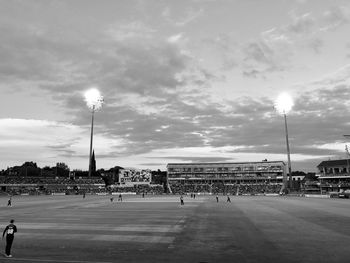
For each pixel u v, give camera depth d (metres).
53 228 32.09
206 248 22.41
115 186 154.62
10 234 19.98
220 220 38.59
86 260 19.05
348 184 116.19
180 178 156.00
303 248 22.25
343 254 20.42
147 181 156.50
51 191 129.38
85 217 42.03
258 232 29.34
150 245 23.55
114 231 30.14
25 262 18.50
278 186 143.25
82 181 145.62
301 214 45.16
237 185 148.12
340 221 37.00
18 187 133.12
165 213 47.56
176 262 18.61
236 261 18.78
